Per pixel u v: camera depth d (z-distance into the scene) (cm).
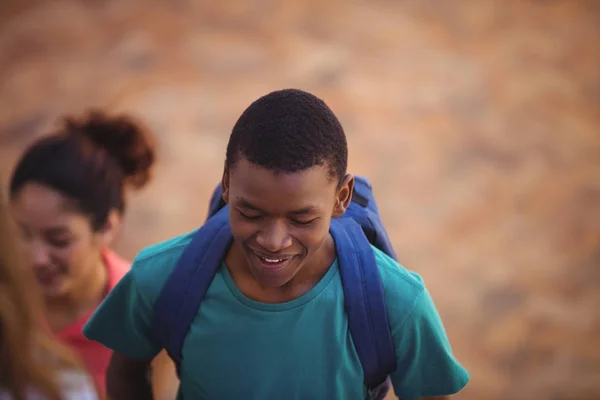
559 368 780
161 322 270
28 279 186
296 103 232
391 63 1291
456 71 1277
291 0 1433
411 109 1185
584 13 1426
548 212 991
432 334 271
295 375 265
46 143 371
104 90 1170
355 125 1144
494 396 745
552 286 878
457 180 1043
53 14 1328
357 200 293
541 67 1291
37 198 360
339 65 1277
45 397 181
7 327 177
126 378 310
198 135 1092
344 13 1411
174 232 916
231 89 1201
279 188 226
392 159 1077
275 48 1309
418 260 907
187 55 1266
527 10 1434
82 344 388
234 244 266
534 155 1096
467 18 1413
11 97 1134
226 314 263
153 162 401
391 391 673
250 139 228
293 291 261
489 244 936
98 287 394
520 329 823
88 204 369
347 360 266
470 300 857
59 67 1209
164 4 1383
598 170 1068
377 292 261
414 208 988
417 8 1438
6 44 1249
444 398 293
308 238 238
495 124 1158
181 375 282
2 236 179
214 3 1402
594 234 955
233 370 265
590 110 1192
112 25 1316
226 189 250
